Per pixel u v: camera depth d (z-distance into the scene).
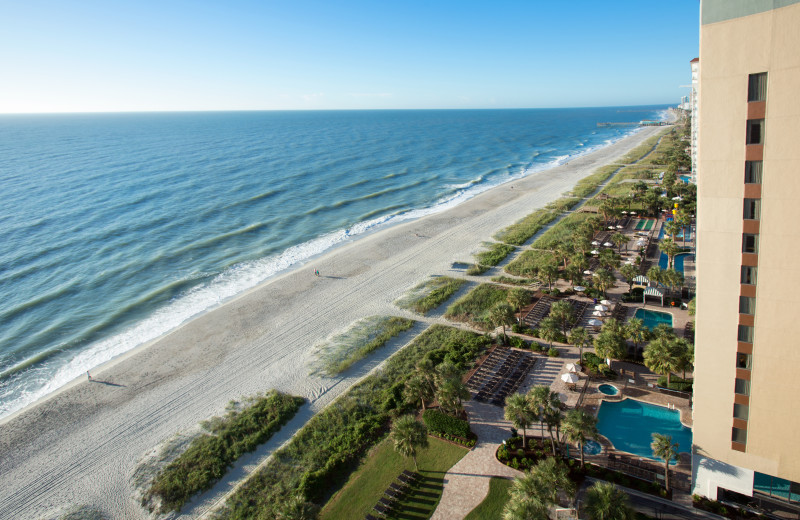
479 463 35.66
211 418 43.62
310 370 50.31
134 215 109.38
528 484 27.47
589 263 73.25
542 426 37.38
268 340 57.16
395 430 35.66
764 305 24.48
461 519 30.78
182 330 60.47
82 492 36.31
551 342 51.59
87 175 156.12
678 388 42.06
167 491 35.44
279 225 103.88
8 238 93.81
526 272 71.81
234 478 36.69
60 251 87.75
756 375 25.75
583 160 181.38
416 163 186.00
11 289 72.81
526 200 117.69
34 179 149.62
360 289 69.94
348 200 124.88
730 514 29.23
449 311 60.84
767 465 27.06
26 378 51.97
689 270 69.19
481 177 155.88
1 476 38.34
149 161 188.12
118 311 66.44
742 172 23.23
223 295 71.06
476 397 43.50
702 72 23.08
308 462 37.25
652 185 121.00
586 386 43.59
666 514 29.91
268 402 45.00
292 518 27.20
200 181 146.50
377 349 53.41
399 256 82.44
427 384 41.59
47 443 41.72
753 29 21.34
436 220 103.25
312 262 82.19
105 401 47.19
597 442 37.06
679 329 52.22
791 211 22.48
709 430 28.61
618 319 54.97
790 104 21.30
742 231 24.05
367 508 32.47
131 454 39.91
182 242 92.75
